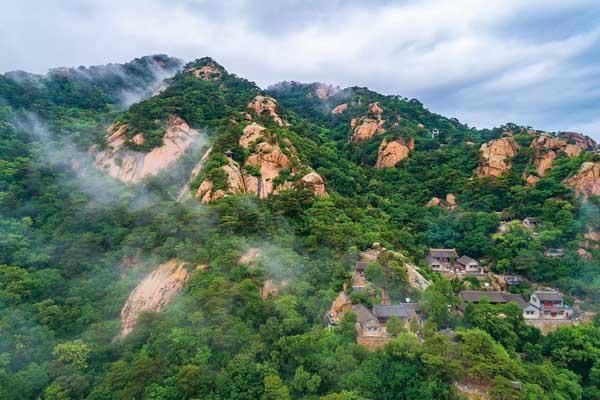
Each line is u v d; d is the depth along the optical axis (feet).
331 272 162.50
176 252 174.40
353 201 250.37
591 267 199.82
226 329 125.49
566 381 131.85
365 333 131.64
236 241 173.37
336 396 101.04
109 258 184.55
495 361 116.88
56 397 115.44
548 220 238.07
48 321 145.48
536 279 205.05
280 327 127.03
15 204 208.54
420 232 248.73
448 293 164.25
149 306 158.20
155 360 119.85
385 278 158.71
